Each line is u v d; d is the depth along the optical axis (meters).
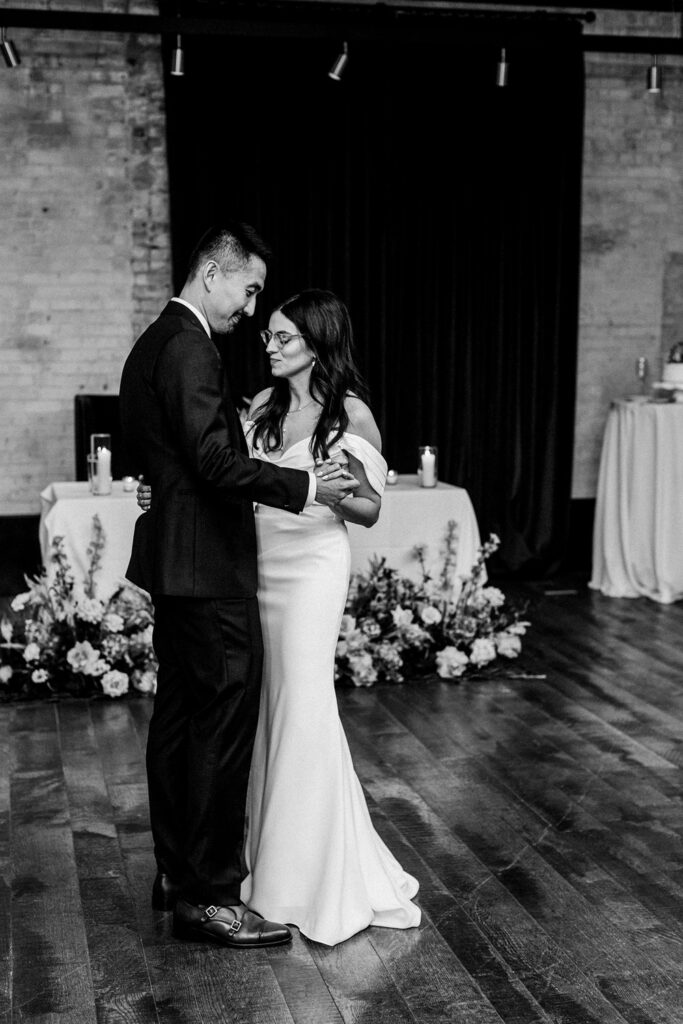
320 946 2.88
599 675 5.22
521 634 5.89
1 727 4.50
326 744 2.92
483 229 7.08
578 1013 2.59
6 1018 2.56
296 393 3.03
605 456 6.93
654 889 3.18
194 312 2.76
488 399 7.26
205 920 2.87
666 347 7.66
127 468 6.63
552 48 6.14
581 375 7.57
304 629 2.91
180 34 5.77
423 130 6.91
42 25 5.68
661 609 6.49
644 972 2.76
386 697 4.89
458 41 6.02
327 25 5.88
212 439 2.61
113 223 6.88
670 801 3.79
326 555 2.93
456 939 2.91
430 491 5.31
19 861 3.33
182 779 2.97
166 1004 2.62
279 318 2.95
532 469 7.34
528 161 7.06
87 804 3.74
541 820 3.63
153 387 2.70
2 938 2.90
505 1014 2.58
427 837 3.50
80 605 4.88
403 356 7.12
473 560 5.39
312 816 2.93
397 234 6.99
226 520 2.76
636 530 6.77
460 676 5.16
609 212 7.47
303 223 6.85
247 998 2.65
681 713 4.70
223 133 6.68
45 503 5.45
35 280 6.84
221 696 2.78
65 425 6.99
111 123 6.80
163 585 2.70
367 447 2.97
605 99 7.35
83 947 2.86
